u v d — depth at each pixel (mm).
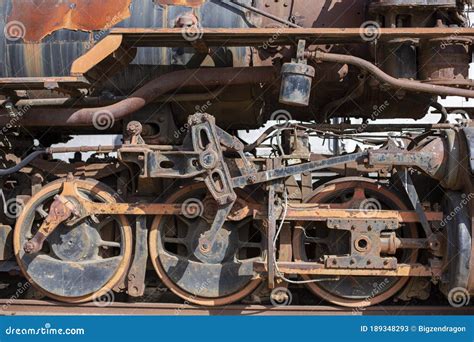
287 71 5461
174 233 6215
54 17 5973
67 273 6051
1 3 6074
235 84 6059
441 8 5531
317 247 6199
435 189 6184
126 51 5750
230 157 6125
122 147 5699
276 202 5773
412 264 5742
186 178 6012
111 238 6254
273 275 5613
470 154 5359
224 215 5645
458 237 5535
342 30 5348
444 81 5602
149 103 6164
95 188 6078
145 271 6160
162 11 5918
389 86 5676
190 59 6090
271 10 6129
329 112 6703
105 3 5922
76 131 7043
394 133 7039
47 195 6086
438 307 5930
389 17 5629
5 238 6262
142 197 6160
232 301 6059
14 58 6027
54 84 5395
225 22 5941
